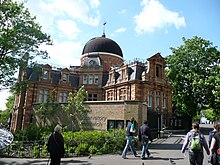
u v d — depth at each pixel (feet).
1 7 61.57
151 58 124.47
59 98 136.98
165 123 122.01
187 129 129.18
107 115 64.80
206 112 224.53
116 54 177.37
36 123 87.86
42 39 68.13
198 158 24.72
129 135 42.29
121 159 40.14
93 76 146.41
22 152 45.83
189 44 135.13
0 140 48.93
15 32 62.08
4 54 63.98
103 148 48.78
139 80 118.73
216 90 110.42
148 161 37.91
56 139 29.12
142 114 59.98
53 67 144.05
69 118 72.90
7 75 64.44
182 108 130.62
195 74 126.82
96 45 176.24
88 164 35.68
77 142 49.32
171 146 57.21
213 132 23.90
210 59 129.90
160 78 126.11
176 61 135.54
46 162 37.63
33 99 127.13
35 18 71.46
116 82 133.28
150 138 40.88
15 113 136.67
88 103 69.46
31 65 71.41
